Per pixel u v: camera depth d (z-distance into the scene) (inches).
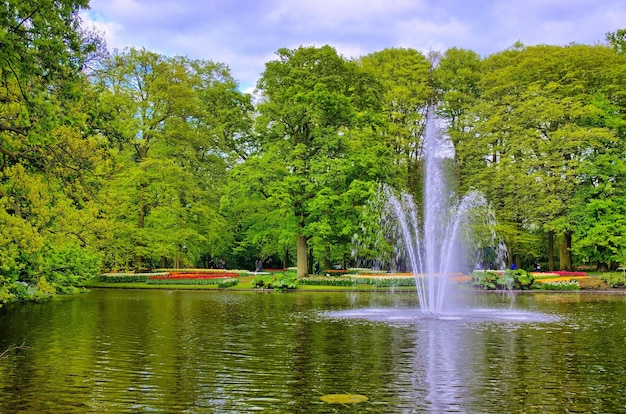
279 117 1261.1
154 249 1241.4
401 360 372.8
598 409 260.5
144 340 456.8
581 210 1277.1
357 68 1304.1
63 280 857.5
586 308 727.1
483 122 1435.8
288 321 583.5
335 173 1159.0
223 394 286.8
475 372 336.8
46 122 408.2
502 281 1059.9
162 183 1249.4
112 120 656.4
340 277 1165.1
